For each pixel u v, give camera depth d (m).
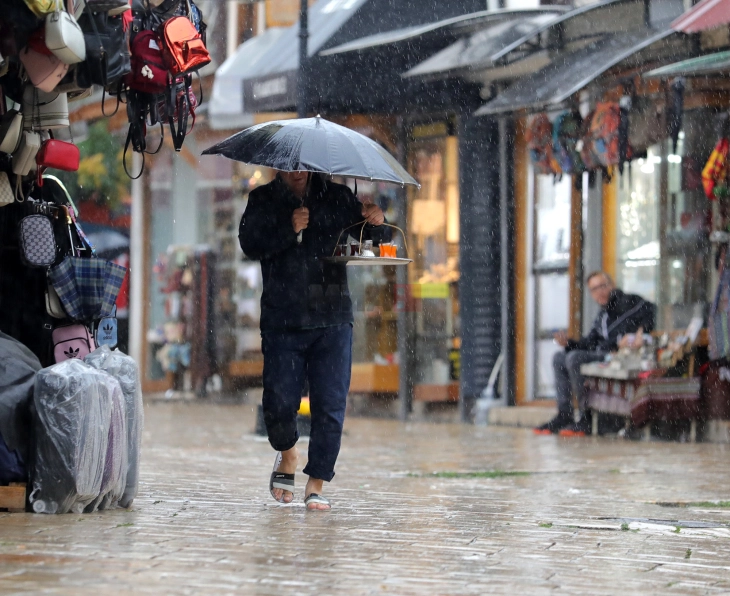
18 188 20.28
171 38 19.83
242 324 66.44
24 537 15.63
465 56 47.59
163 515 18.31
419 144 52.91
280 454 19.97
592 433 42.50
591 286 43.47
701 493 23.98
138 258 69.69
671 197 44.12
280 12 58.66
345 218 19.50
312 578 13.17
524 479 26.61
